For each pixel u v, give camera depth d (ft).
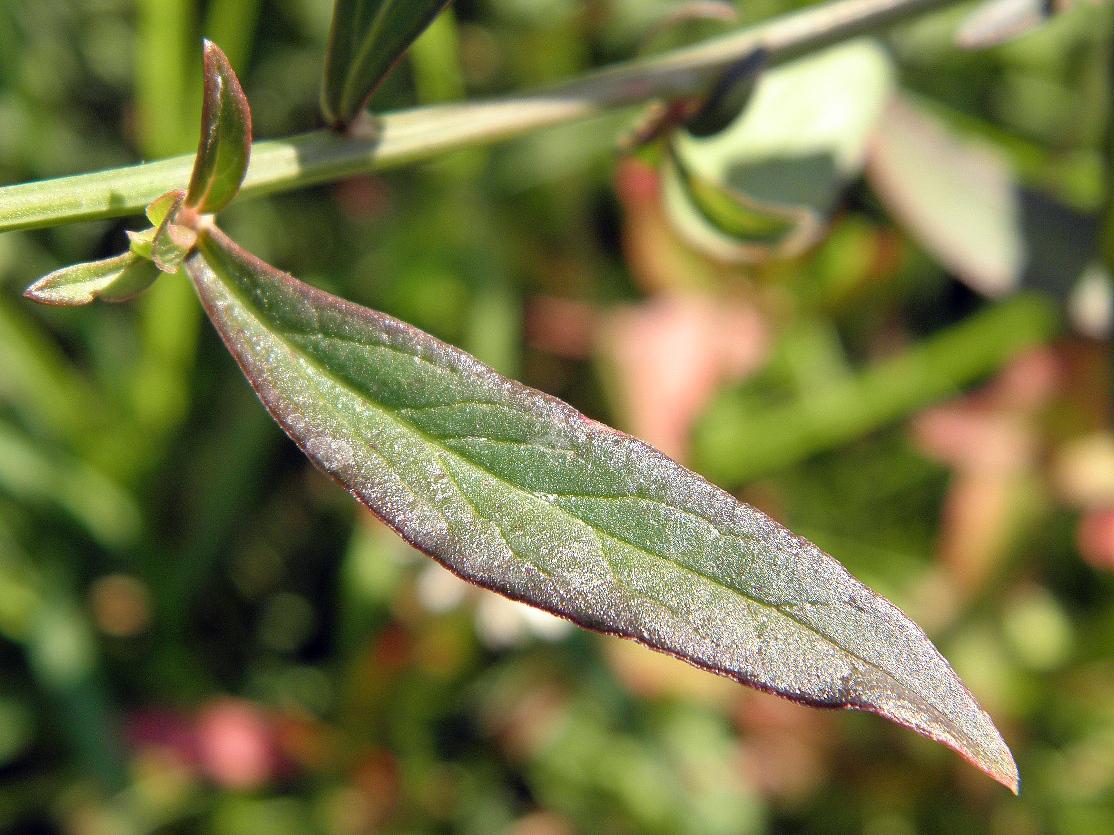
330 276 1.12
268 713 1.01
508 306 1.10
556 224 1.18
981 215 0.85
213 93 0.45
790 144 0.74
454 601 0.96
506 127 0.54
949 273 1.18
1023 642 1.05
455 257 1.10
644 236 1.07
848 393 1.07
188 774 0.99
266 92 1.15
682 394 1.06
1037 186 0.85
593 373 1.15
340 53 0.50
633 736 0.99
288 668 1.08
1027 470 1.02
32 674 1.01
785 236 0.67
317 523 1.12
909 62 1.05
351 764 1.02
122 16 1.16
